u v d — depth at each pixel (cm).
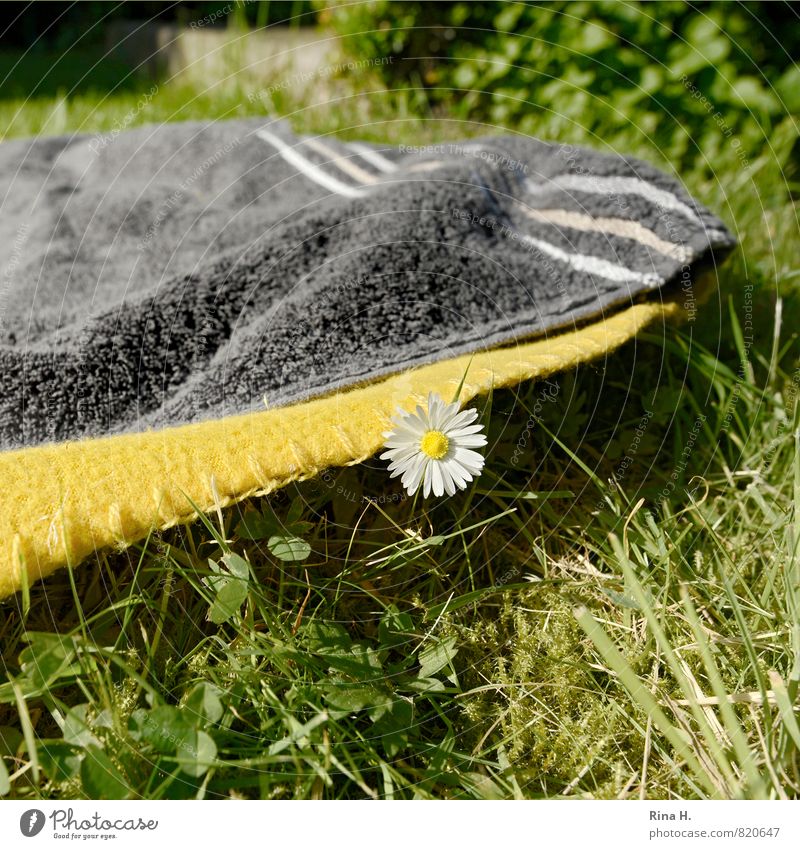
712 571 86
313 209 118
